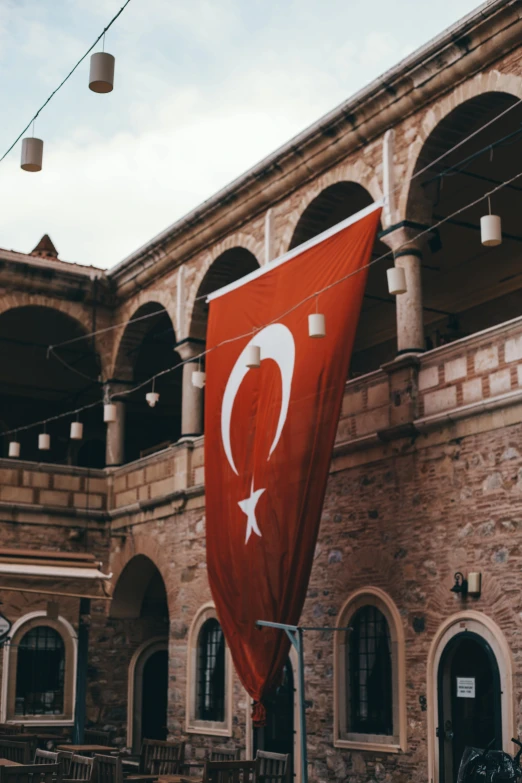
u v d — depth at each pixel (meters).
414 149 17.30
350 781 16.48
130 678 24.83
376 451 16.98
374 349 24.77
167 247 23.97
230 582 16.88
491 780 12.53
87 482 25.14
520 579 14.11
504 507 14.57
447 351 16.00
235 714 19.56
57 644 24.19
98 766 13.66
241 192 21.23
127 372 26.16
